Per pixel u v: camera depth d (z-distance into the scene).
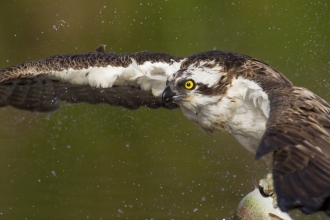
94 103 11.91
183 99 10.15
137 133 16.55
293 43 19.77
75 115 17.47
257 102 9.08
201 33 20.69
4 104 11.80
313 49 19.42
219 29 20.77
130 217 12.07
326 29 19.92
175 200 12.85
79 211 12.27
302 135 6.80
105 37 20.77
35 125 17.05
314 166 6.44
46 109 11.93
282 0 20.97
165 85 11.24
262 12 20.95
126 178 13.95
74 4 21.86
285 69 18.77
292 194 6.11
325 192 6.13
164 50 20.28
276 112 7.34
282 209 6.01
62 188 13.39
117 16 21.44
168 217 12.12
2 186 13.39
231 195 13.13
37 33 21.19
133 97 11.79
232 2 21.45
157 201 12.81
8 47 20.62
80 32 21.17
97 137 16.50
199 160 14.81
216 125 10.14
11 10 22.11
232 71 9.85
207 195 13.07
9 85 11.52
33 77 11.27
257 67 9.82
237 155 15.09
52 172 13.48
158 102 11.83
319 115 7.28
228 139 15.98
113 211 12.33
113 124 17.14
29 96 11.77
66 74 11.24
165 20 21.28
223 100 9.86
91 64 11.23
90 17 21.61
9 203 12.56
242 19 20.97
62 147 15.87
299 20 20.33
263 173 14.07
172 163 14.79
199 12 21.42
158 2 21.70
